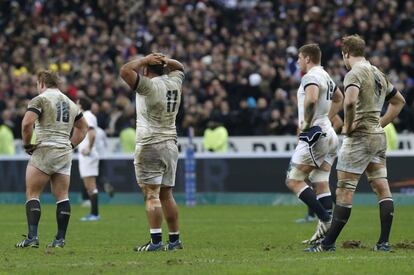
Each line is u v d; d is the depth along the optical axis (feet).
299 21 378.73
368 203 277.23
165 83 139.44
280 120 318.65
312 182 158.92
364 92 134.92
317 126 145.79
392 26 367.45
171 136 140.77
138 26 402.31
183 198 291.79
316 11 374.63
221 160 290.15
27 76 362.33
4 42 409.28
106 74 363.76
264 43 370.53
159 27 395.14
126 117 333.21
